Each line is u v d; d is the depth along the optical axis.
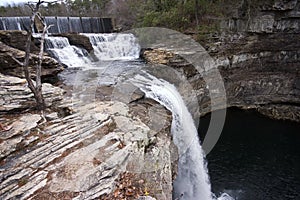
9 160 5.36
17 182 4.89
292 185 10.91
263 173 11.63
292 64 16.86
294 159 12.62
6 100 7.47
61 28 20.39
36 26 18.62
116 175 5.44
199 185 9.52
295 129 15.36
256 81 17.44
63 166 5.40
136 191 5.25
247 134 14.82
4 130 6.18
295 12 15.36
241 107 17.77
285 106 17.23
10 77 9.30
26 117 6.94
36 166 5.32
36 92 7.30
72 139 6.29
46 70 11.50
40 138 6.18
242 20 16.50
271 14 15.98
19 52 11.30
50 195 4.71
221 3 17.16
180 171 8.88
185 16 17.14
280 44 16.67
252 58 17.19
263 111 17.25
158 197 5.28
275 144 13.86
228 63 16.67
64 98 8.89
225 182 11.02
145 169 5.92
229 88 17.23
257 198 10.16
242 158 12.66
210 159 12.55
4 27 17.12
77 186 4.96
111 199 4.91
